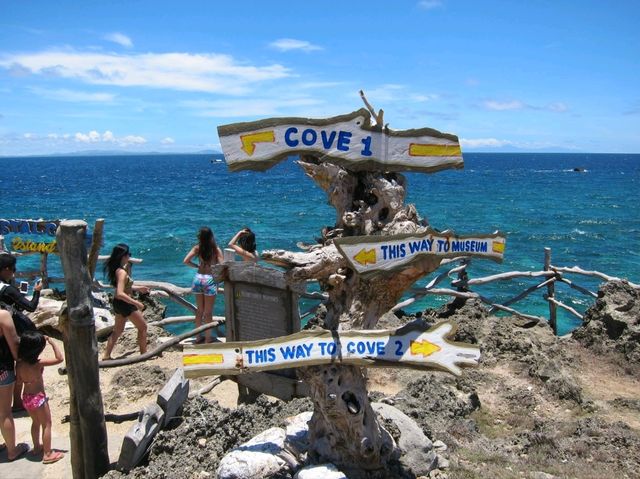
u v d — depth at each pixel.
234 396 8.05
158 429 6.11
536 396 8.12
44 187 70.44
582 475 5.71
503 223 36.34
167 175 103.50
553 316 12.45
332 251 4.91
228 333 7.45
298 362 4.79
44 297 11.34
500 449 6.43
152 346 9.58
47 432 6.20
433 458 5.55
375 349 4.81
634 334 9.40
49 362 6.26
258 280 6.97
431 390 7.47
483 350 9.30
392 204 5.11
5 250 11.84
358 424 4.89
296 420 5.82
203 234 9.30
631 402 7.89
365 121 4.96
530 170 120.88
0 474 5.99
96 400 5.52
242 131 4.76
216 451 5.84
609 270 23.00
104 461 5.66
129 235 29.97
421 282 17.75
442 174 99.56
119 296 8.55
